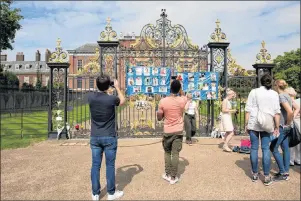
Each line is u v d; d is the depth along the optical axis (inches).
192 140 395.9
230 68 429.4
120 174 231.8
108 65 417.7
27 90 1091.9
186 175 229.6
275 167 251.1
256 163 212.8
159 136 415.5
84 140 393.7
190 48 425.7
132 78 408.2
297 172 238.5
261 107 205.3
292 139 221.3
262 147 209.0
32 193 189.5
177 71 425.7
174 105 208.7
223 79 429.4
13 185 205.5
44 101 1235.9
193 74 416.2
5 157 291.1
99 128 175.2
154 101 433.4
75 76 416.5
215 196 184.9
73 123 455.5
